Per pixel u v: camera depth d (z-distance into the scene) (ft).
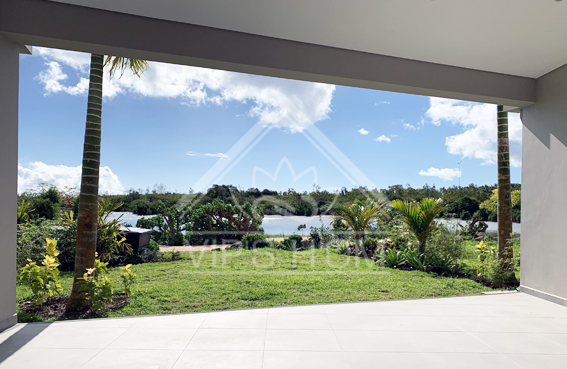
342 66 12.14
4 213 10.00
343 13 9.92
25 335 9.93
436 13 9.80
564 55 12.50
